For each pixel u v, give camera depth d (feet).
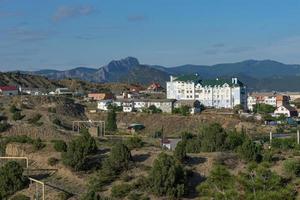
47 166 254.06
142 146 291.58
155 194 214.48
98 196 187.11
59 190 226.17
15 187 232.53
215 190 190.39
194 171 231.09
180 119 560.20
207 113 602.03
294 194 192.24
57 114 530.68
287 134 448.24
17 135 345.72
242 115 583.99
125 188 219.00
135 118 588.50
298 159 230.48
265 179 191.11
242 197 178.19
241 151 238.89
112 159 238.48
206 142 268.62
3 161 271.28
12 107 511.81
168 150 275.59
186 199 211.82
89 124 485.15
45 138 357.41
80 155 244.83
